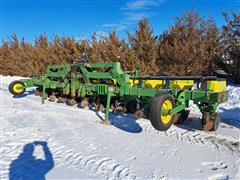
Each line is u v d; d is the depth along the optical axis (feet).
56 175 11.64
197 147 15.46
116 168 12.29
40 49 73.41
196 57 38.86
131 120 22.07
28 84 35.04
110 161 13.12
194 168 12.40
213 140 16.92
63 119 22.56
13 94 35.55
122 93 21.16
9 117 23.34
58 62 62.80
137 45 43.88
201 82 18.25
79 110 26.30
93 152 14.39
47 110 26.53
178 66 38.96
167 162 13.07
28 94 39.63
